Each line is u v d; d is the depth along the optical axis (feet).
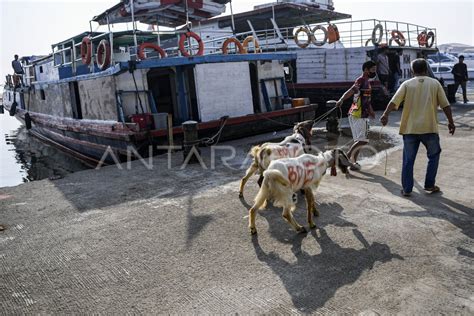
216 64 40.60
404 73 65.92
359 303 11.78
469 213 17.89
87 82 42.01
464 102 59.82
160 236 17.28
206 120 40.04
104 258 15.56
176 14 50.60
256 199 16.83
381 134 38.06
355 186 22.65
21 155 59.72
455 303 11.55
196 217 19.25
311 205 17.20
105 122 39.22
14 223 19.70
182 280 13.66
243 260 14.79
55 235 18.03
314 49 64.75
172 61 37.01
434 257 14.16
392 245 15.21
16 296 13.23
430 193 20.75
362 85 25.43
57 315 12.09
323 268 13.89
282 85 49.19
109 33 37.60
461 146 31.35
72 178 27.71
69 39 47.93
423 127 19.53
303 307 11.78
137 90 37.68
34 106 69.05
